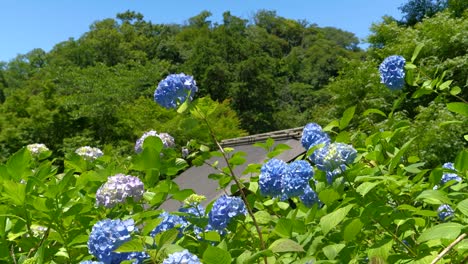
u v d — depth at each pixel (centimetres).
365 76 1405
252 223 277
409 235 248
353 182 258
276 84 5091
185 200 304
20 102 2878
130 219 239
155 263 213
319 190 266
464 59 1159
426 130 940
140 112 2705
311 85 5750
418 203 327
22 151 312
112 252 228
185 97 309
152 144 313
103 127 2762
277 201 301
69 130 2722
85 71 3425
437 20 1355
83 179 331
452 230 193
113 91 3044
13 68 6906
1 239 284
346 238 222
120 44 6153
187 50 6281
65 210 307
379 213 231
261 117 4759
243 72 4862
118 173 334
